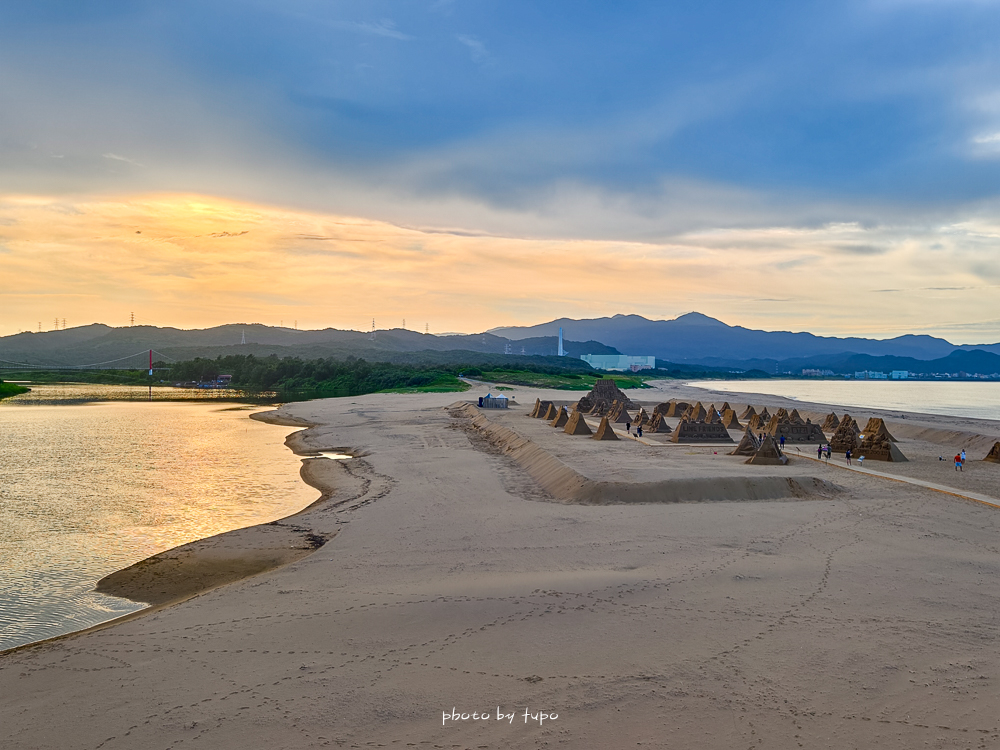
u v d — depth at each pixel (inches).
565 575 1161.4
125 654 871.7
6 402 7047.2
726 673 798.5
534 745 657.0
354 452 2984.7
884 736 668.7
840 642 881.5
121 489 2187.5
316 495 2086.6
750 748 649.6
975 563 1216.8
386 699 744.3
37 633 1016.9
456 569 1221.7
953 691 754.8
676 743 658.2
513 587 1095.0
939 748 647.8
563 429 3577.8
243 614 1005.2
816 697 743.1
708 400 7234.3
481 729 684.7
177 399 7618.1
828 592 1066.1
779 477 1879.9
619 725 690.8
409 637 907.4
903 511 1642.5
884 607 1002.7
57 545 1505.9
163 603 1137.4
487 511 1701.5
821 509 1668.3
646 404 6230.3
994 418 5487.2
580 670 808.9
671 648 866.1
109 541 1542.8
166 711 723.4
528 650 864.3
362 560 1295.5
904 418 4682.6
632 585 1097.4
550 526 1530.5
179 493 2122.3
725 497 1806.1
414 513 1692.9
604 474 2007.9
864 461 2471.7
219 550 1434.5
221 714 715.4
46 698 759.7
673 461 2356.1
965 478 2114.9
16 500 2005.4
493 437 3412.9
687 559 1254.3
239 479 2379.4
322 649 874.1
